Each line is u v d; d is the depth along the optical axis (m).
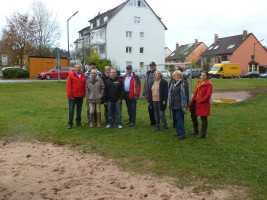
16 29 35.72
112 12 43.75
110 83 7.47
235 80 31.89
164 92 6.81
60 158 5.22
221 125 7.69
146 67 14.86
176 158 5.02
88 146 5.93
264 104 12.16
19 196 3.66
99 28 43.53
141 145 5.88
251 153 5.23
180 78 6.28
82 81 7.55
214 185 3.96
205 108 6.18
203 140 6.18
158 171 4.46
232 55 55.25
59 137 6.64
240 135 6.57
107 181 4.16
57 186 3.98
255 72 49.03
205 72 6.17
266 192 3.71
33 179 4.24
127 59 43.31
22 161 5.08
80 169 4.65
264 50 57.12
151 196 3.68
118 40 42.41
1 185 4.01
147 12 44.06
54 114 9.76
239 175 4.24
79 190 3.85
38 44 37.66
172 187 3.93
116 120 8.13
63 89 19.67
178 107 6.21
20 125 7.86
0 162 5.02
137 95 7.66
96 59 37.69
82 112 10.40
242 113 9.77
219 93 18.11
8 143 6.26
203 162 4.79
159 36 45.34
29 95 15.95
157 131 7.14
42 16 38.25
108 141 6.22
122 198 3.62
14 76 29.98
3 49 38.59
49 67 31.67
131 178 4.25
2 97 14.77
